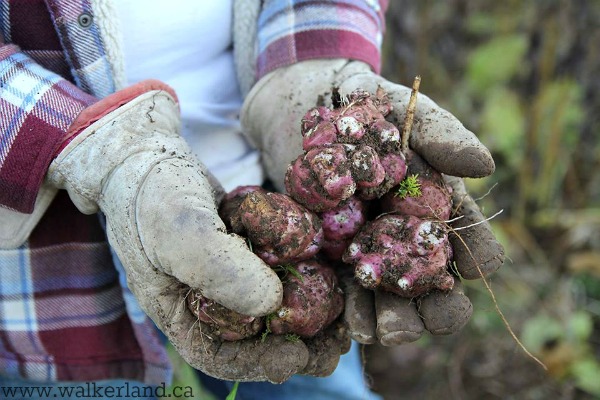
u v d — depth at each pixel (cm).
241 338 72
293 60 85
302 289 73
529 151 152
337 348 77
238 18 89
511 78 156
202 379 111
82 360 93
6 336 91
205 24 86
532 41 151
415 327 73
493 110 154
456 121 75
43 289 88
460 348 146
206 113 90
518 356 143
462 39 180
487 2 167
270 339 73
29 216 81
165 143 74
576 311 146
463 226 76
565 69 147
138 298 73
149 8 82
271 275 67
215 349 72
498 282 152
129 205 70
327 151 72
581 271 153
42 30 79
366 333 75
